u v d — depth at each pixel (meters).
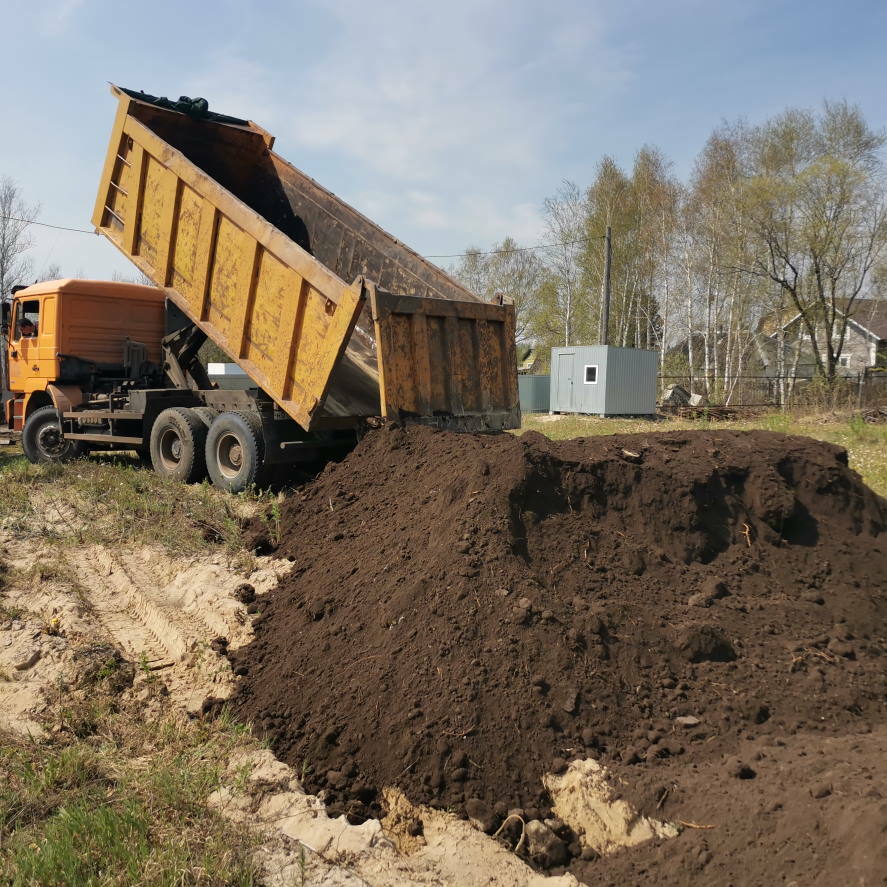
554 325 46.25
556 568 4.56
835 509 5.41
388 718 3.89
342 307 7.06
